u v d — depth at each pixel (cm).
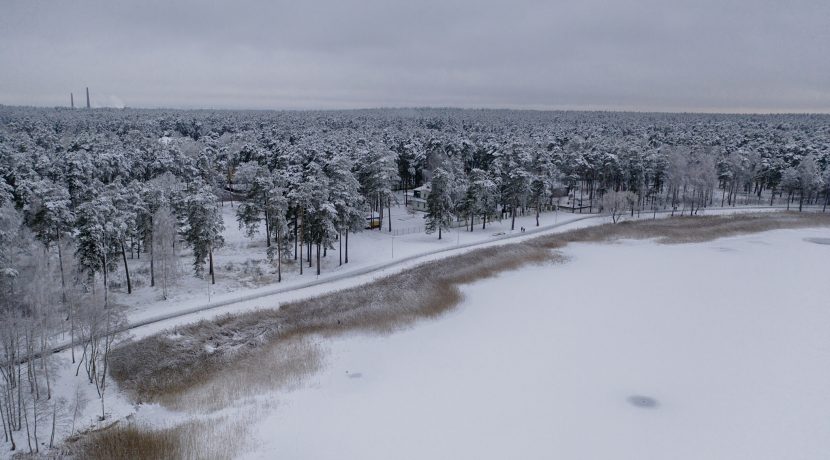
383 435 2814
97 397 3116
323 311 4569
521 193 7862
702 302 5034
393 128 19250
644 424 2981
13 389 2902
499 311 4784
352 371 3578
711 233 8056
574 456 2681
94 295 3316
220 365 3600
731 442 2817
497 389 3353
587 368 3653
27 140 9350
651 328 4388
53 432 2652
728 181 10800
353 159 8444
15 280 3400
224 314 4416
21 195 5319
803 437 2859
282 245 6141
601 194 10288
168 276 5122
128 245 6444
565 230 8100
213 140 12581
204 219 5194
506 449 2723
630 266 6328
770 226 8625
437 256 6462
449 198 7338
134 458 2530
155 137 13625
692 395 3306
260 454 2612
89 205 4259
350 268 5938
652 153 10044
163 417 2967
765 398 3275
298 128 19462
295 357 3716
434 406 3134
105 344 3588
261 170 6556
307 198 5475
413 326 4391
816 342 4109
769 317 4647
